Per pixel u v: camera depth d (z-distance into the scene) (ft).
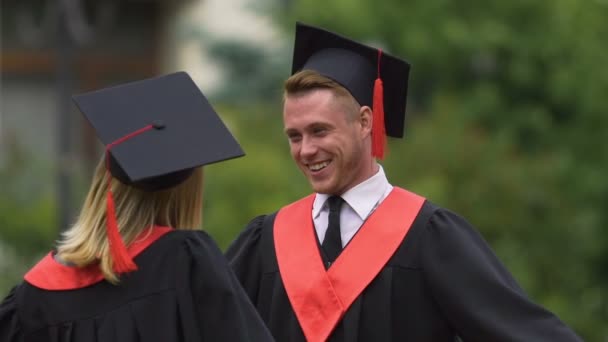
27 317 42.27
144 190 42.73
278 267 47.75
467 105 168.25
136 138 43.04
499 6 174.91
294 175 122.93
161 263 42.04
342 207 47.60
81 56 164.25
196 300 41.98
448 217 46.93
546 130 170.19
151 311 41.50
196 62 172.04
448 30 170.50
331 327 45.88
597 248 142.41
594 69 163.43
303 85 46.26
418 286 46.09
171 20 169.27
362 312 46.06
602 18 175.73
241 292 42.83
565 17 174.60
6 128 164.66
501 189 132.87
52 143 165.78
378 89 46.75
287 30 173.17
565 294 138.62
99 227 41.93
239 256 48.93
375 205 47.55
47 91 166.09
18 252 121.80
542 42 172.96
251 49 172.96
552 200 139.13
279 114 144.66
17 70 165.27
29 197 127.54
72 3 101.91
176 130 43.60
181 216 43.52
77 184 121.70
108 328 41.37
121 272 41.34
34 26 164.86
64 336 41.75
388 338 45.68
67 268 42.39
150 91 44.68
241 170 118.62
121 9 166.20
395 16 171.53
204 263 42.24
